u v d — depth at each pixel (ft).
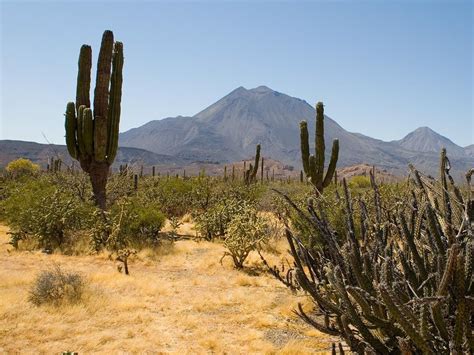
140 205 47.14
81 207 44.27
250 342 20.34
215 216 50.14
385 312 8.96
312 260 11.78
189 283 31.55
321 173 46.14
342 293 8.99
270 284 30.94
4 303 23.59
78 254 40.06
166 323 22.68
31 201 43.75
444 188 9.19
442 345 7.91
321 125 45.96
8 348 18.26
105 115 47.57
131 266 36.55
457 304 7.91
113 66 48.96
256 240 36.63
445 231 8.79
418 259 9.29
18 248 41.19
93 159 47.98
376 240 10.42
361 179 100.73
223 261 38.52
